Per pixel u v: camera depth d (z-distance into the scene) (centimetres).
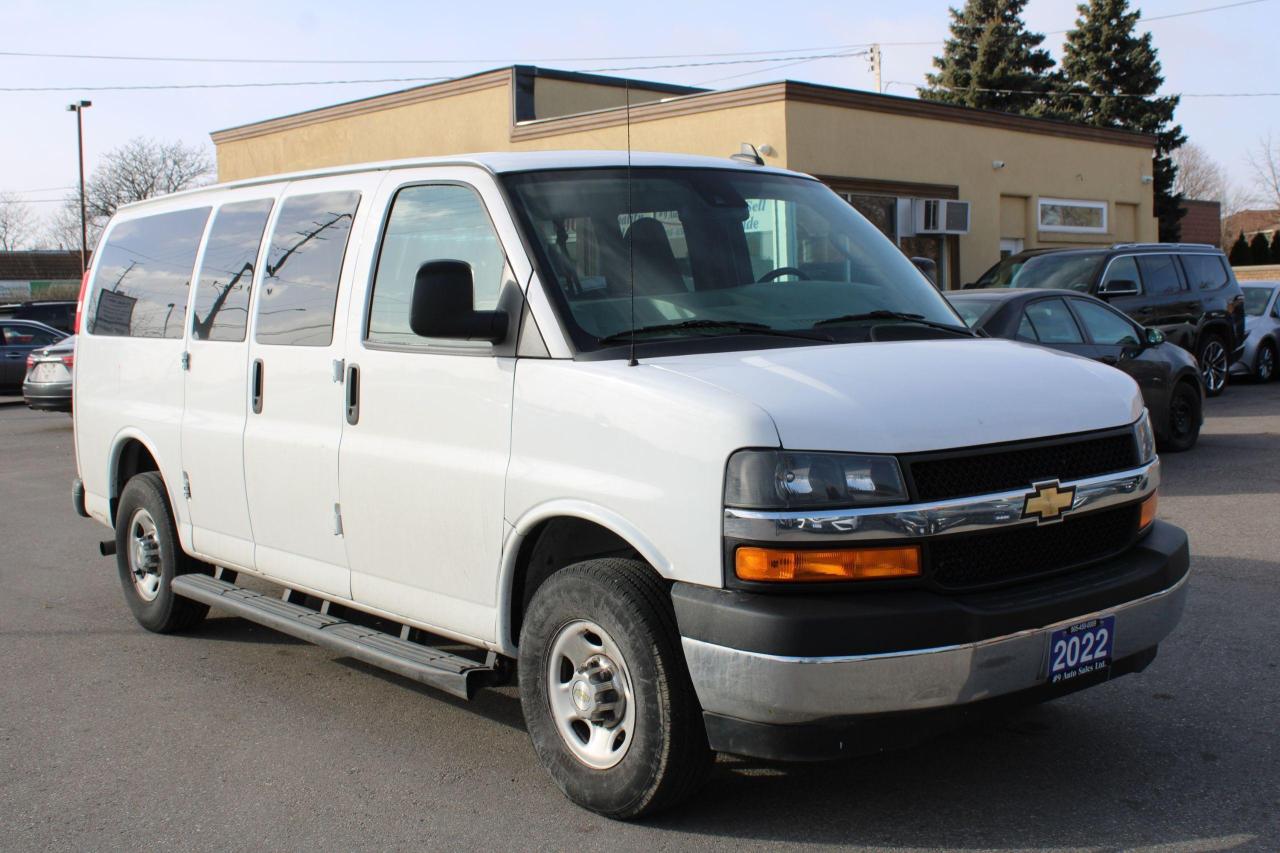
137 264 664
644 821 398
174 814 423
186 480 598
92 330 696
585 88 2519
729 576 352
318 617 519
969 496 360
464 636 447
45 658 622
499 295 431
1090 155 2873
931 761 443
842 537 345
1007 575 371
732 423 353
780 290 459
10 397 2459
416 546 459
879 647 340
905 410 362
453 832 399
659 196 465
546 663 409
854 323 446
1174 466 1088
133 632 671
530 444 412
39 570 842
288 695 553
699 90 2711
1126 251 1583
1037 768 434
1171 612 402
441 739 489
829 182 2202
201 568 634
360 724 511
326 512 502
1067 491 376
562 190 450
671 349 407
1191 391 1166
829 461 347
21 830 413
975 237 2586
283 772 459
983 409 373
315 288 516
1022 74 4675
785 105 2100
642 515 372
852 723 345
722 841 383
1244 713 481
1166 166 4791
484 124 2456
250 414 547
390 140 2633
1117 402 408
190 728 511
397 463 461
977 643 348
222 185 606
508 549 419
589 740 405
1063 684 370
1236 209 9256
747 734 353
